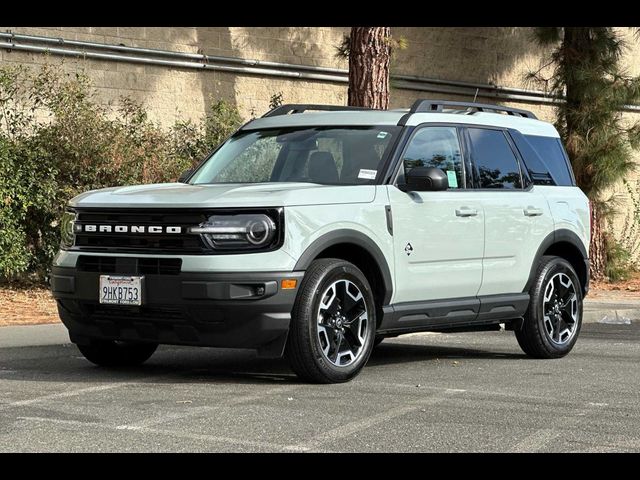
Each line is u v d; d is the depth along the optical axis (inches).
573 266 399.2
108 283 295.1
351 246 308.5
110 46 686.5
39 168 576.4
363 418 246.7
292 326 290.5
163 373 319.0
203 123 733.9
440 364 354.3
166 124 721.6
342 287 300.8
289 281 286.5
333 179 324.2
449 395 282.4
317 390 286.5
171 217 291.0
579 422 247.6
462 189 348.2
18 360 346.0
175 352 377.1
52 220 586.6
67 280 304.3
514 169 373.1
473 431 235.0
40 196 567.8
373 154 328.5
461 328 359.6
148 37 710.5
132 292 290.8
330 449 215.2
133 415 245.8
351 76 616.7
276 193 293.3
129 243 296.7
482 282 350.3
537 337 371.9
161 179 608.4
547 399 279.3
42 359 349.1
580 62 811.4
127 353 335.3
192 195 295.1
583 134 808.3
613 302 622.5
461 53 890.1
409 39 857.5
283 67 783.7
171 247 290.0
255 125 360.5
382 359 370.3
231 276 282.2
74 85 598.9
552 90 840.9
